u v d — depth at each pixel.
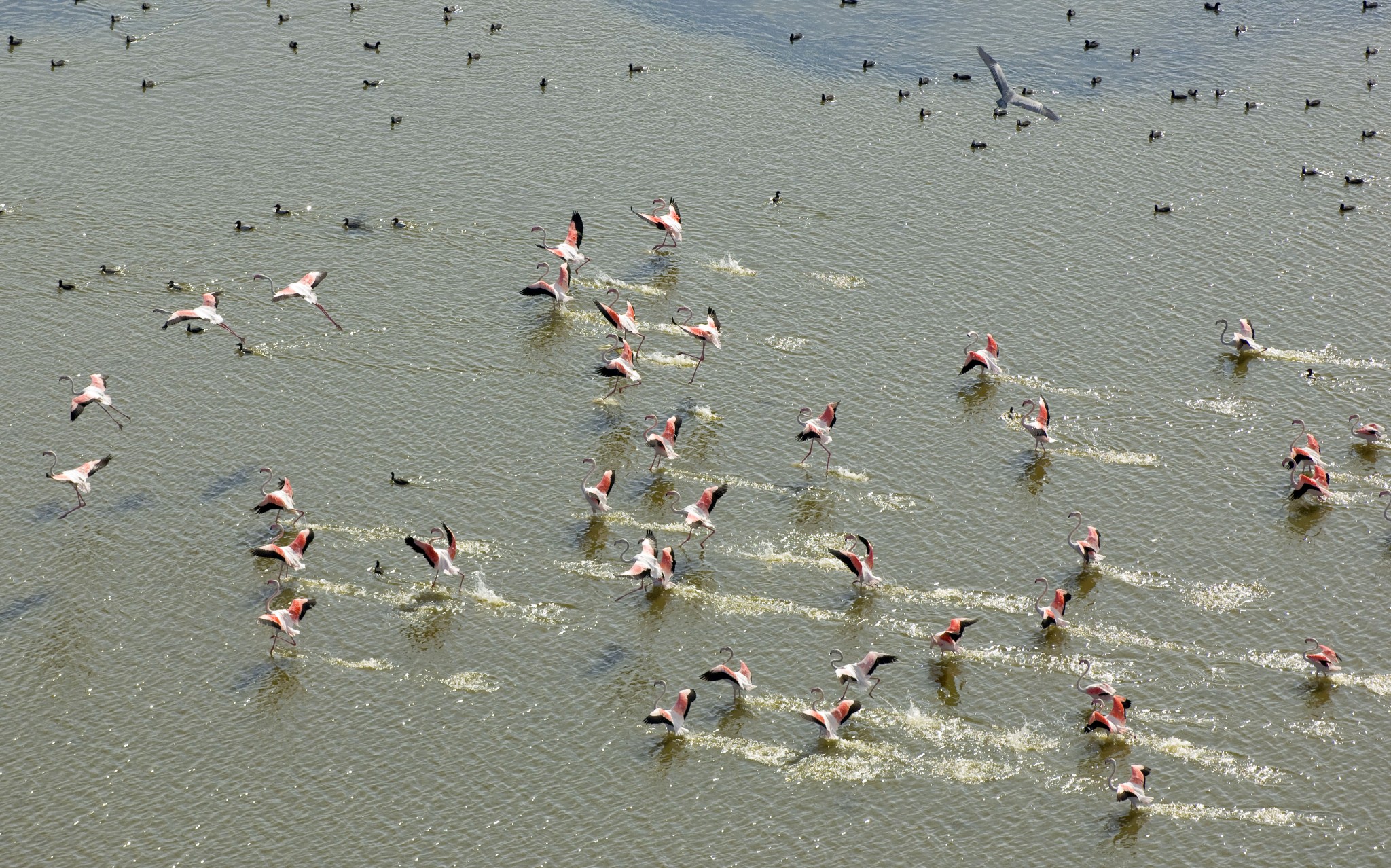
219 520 99.81
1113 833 79.75
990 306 119.69
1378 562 96.69
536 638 91.50
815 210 131.38
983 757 83.94
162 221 129.12
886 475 103.56
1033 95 147.88
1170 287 121.81
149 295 120.56
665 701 87.25
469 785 82.44
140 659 90.31
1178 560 96.94
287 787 82.50
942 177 136.00
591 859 78.50
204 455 105.25
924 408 109.56
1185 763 83.44
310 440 106.62
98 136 140.25
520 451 105.81
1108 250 126.25
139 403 109.81
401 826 80.25
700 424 107.94
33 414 108.50
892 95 148.38
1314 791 81.94
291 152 138.25
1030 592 94.62
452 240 127.25
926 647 90.62
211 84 148.12
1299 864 78.12
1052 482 103.00
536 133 141.62
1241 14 161.75
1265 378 112.31
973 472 103.88
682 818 80.62
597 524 99.50
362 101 146.00
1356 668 89.19
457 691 88.00
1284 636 91.44
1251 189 133.88
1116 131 142.50
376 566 95.88
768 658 90.06
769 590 94.81
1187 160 138.00
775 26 160.12
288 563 93.50
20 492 102.06
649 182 135.00
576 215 119.50
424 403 110.06
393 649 90.69
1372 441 105.62
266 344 115.62
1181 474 103.75
